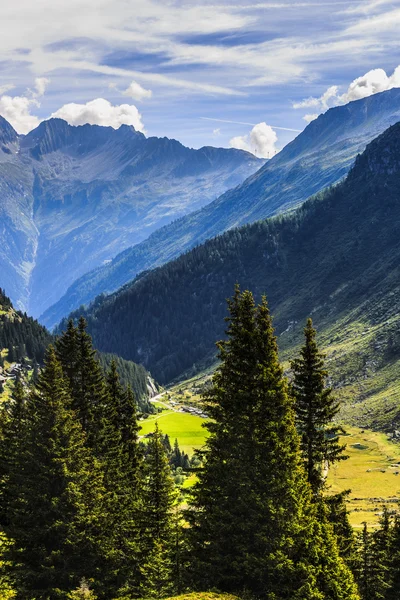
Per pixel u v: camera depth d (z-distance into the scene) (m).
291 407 36.72
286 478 32.47
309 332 39.19
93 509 40.81
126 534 42.56
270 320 36.09
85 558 39.94
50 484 41.03
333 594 31.03
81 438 43.88
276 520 32.09
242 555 33.16
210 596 31.69
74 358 52.81
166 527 40.94
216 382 37.06
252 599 31.67
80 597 37.16
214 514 33.84
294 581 31.20
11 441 52.41
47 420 41.81
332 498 38.09
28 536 39.38
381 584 49.25
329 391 38.62
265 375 34.12
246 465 33.69
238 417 34.81
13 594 36.31
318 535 32.22
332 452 38.44
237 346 36.00
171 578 37.97
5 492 48.28
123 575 40.25
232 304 37.31
